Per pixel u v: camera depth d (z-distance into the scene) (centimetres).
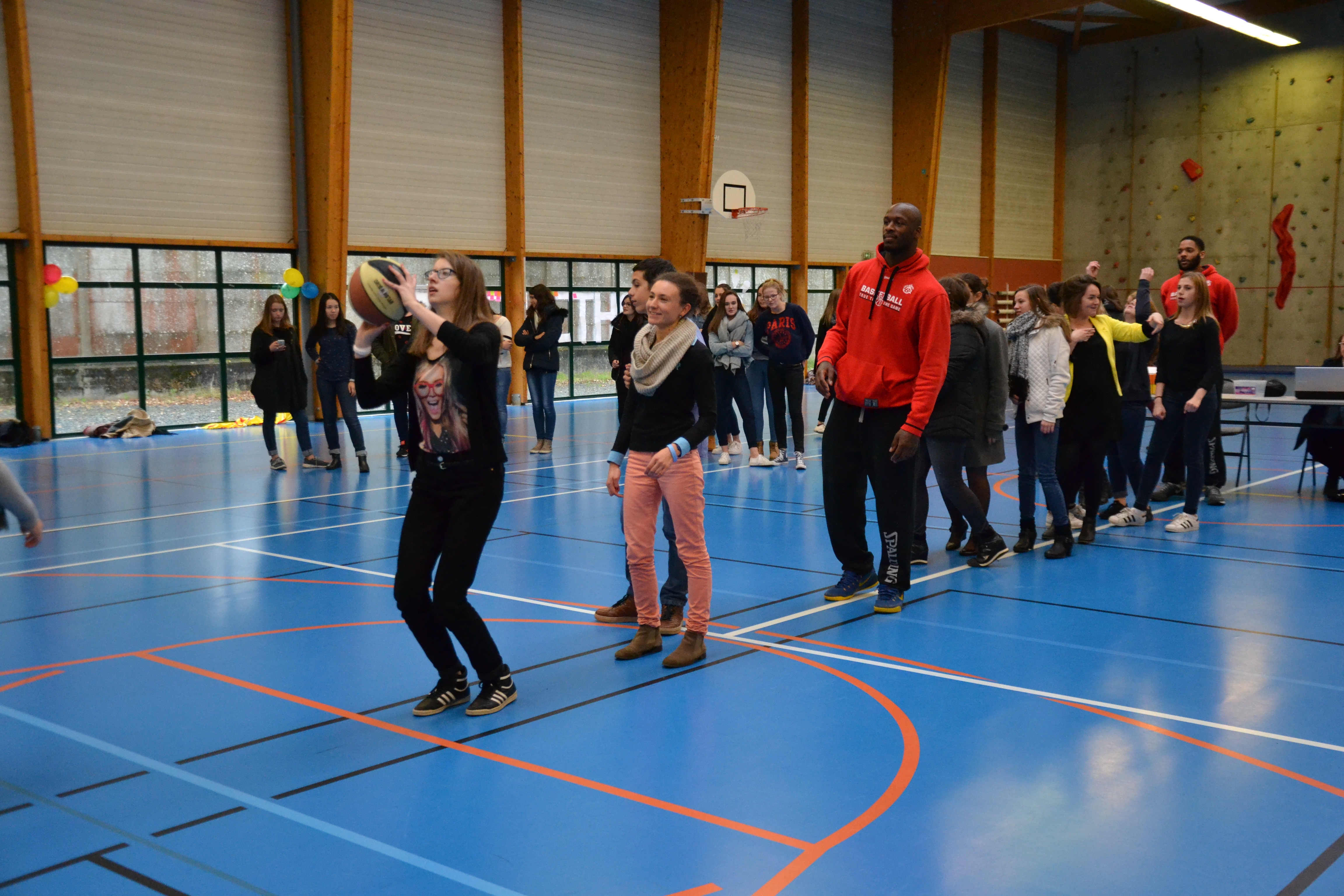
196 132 1399
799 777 325
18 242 1267
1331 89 2305
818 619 513
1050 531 717
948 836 285
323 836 286
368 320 370
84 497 889
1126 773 327
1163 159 2556
